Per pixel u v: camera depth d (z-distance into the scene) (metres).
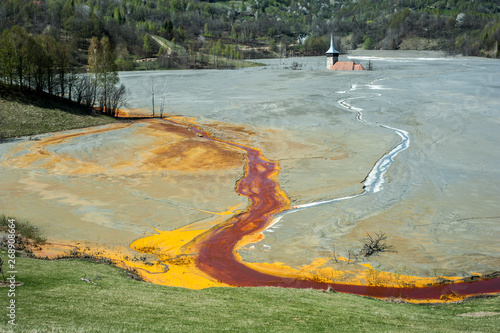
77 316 17.92
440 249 38.22
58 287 22.59
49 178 56.03
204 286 31.61
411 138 74.50
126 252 37.59
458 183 53.84
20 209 45.75
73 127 82.31
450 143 70.31
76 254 35.09
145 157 67.00
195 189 54.22
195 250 38.91
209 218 46.03
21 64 86.62
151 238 41.12
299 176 58.94
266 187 55.50
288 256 37.66
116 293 22.69
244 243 40.34
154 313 19.41
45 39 104.75
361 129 81.06
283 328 18.42
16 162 61.72
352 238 40.62
